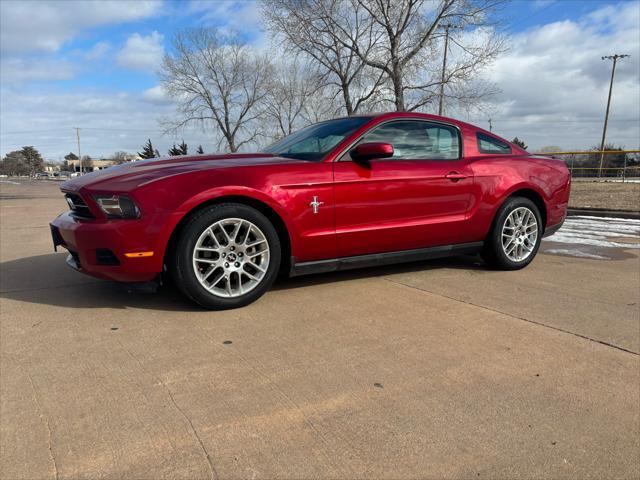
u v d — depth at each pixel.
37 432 1.97
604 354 2.77
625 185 20.38
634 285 4.26
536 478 1.73
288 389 2.33
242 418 2.07
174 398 2.23
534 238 4.88
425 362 2.64
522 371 2.55
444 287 4.14
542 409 2.18
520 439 1.96
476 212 4.46
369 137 4.01
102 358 2.66
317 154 3.90
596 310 3.54
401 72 18.58
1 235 7.71
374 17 18.12
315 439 1.93
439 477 1.73
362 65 19.45
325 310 3.49
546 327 3.19
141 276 3.26
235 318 3.31
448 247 4.47
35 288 4.09
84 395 2.26
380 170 3.94
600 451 1.89
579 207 11.98
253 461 1.80
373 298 3.80
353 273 4.62
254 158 3.86
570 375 2.51
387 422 2.06
